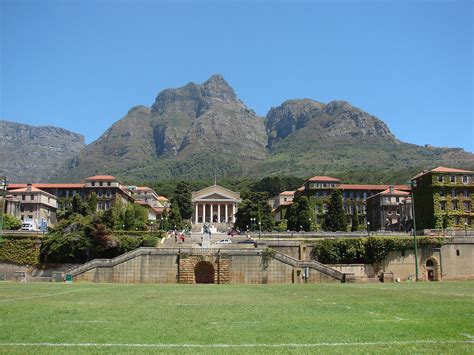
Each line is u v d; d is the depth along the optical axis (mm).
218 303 37094
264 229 151875
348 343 20766
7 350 19297
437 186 128250
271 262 83188
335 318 28000
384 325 25281
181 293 48969
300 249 95125
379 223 160500
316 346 20141
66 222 102125
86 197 174250
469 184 128875
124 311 31203
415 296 42188
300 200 142125
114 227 117875
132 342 20984
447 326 24781
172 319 27562
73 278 81250
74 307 33406
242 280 82812
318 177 177750
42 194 163000
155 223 166375
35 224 146000
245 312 30969
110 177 177000
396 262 92500
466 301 37219
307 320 27234
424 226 131625
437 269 92250
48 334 22719
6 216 126312
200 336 22328
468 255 93562
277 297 43188
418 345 20219
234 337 22109
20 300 38594
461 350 19281
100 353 18844
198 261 83500
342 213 136875
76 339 21594
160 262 83625
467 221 127812
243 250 83688
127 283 79375
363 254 93438
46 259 97938
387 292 47969
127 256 83000
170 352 19016
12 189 173875
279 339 21656
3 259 98188
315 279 82312
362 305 34906
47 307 33219
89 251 97438
